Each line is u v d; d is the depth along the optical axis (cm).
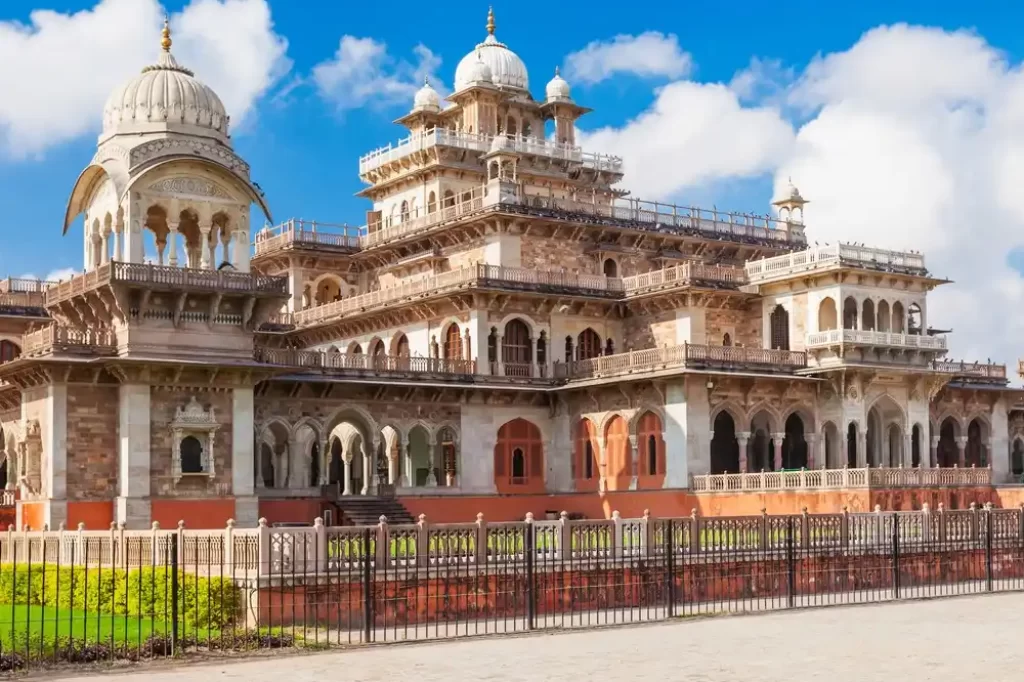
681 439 6444
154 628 2853
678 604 3638
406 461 6700
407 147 8200
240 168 5488
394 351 7575
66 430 5194
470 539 3322
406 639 2853
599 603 3328
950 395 7881
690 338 7050
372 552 3197
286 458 6781
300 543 3084
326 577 3111
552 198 7425
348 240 8350
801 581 3912
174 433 5284
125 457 5191
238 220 5500
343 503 6162
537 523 3419
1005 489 6244
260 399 6188
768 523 3897
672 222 7956
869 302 6988
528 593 3108
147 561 3462
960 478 6128
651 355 6581
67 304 5591
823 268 6775
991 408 8144
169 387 5316
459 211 7450
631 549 3606
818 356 6825
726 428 7288
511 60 8644
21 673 2420
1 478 6506
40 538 4053
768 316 7188
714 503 6250
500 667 2478
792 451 7344
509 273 7012
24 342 5434
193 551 3275
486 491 6900
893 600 3769
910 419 7081
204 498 5344
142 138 5394
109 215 5400
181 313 5331
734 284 7194
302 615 3094
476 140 8138
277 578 3048
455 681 2312
